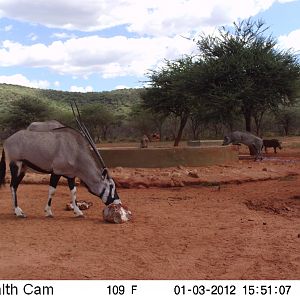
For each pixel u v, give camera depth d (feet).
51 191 34.37
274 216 33.78
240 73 92.38
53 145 33.65
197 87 96.22
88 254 23.94
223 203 39.45
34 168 34.24
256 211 35.99
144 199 42.45
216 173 55.26
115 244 26.04
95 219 33.40
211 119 98.68
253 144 77.87
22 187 50.19
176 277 20.27
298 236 27.20
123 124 248.93
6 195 44.73
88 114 230.89
